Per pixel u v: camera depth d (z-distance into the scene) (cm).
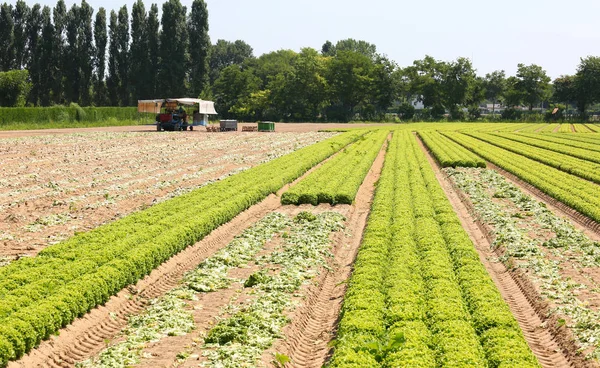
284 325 1748
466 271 2119
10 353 1434
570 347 1650
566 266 2373
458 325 1608
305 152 5984
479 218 3284
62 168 4669
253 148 6712
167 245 2316
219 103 17625
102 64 13350
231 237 2828
